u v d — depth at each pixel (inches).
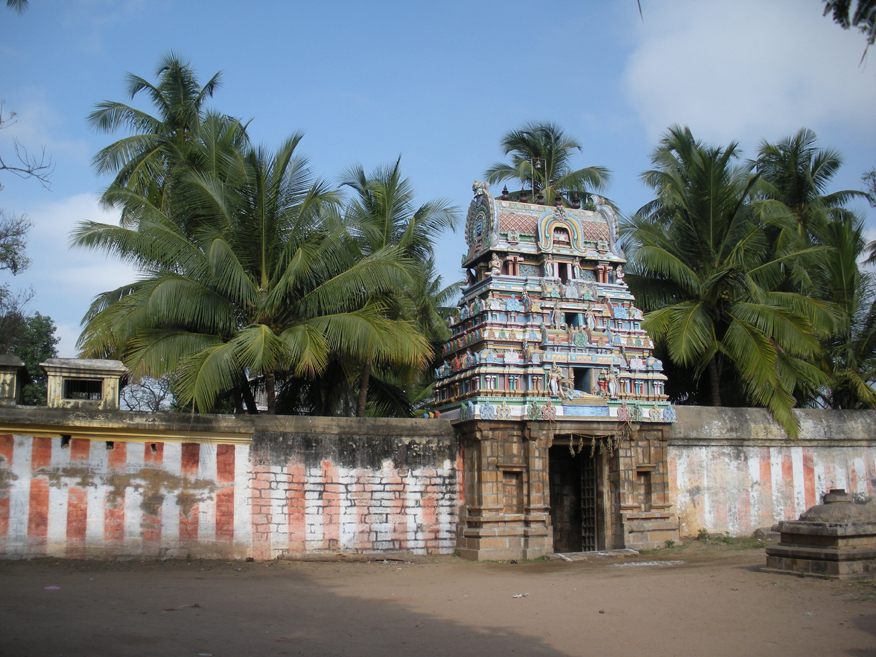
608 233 876.0
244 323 775.1
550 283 824.3
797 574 522.3
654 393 823.7
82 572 585.6
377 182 940.0
